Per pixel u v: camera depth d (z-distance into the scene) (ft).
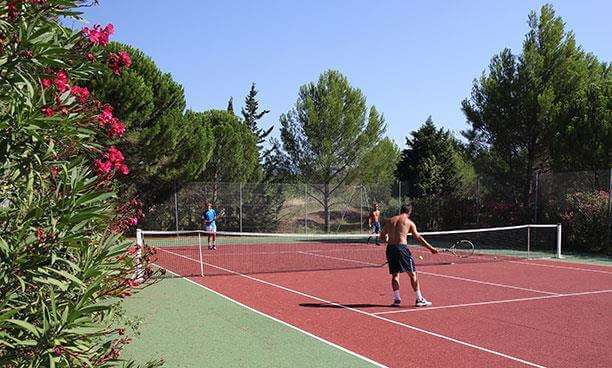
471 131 93.25
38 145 9.59
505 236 79.05
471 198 87.15
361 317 29.40
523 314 30.40
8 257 8.96
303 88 111.55
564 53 83.30
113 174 11.64
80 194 10.12
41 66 9.93
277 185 97.45
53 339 8.83
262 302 33.63
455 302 33.94
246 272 48.47
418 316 29.76
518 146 86.99
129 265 11.46
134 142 80.69
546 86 82.64
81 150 11.14
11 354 9.02
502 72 86.17
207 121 101.19
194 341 23.97
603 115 72.33
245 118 206.59
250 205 95.50
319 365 20.72
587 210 67.05
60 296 9.82
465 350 23.02
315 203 100.68
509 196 83.20
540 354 22.49
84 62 11.34
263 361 21.13
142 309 30.89
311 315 29.86
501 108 85.56
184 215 91.30
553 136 78.38
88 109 11.35
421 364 21.03
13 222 9.39
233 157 105.70
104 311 10.97
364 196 100.48
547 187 74.90
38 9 9.98
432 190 119.55
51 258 9.18
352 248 74.64
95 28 11.40
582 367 20.81
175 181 89.66
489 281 43.24
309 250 71.46
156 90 84.79
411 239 87.61
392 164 120.06
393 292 35.91
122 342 12.15
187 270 49.88
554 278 45.01
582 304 33.42
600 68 88.89
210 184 92.94
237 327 26.78
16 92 9.36
